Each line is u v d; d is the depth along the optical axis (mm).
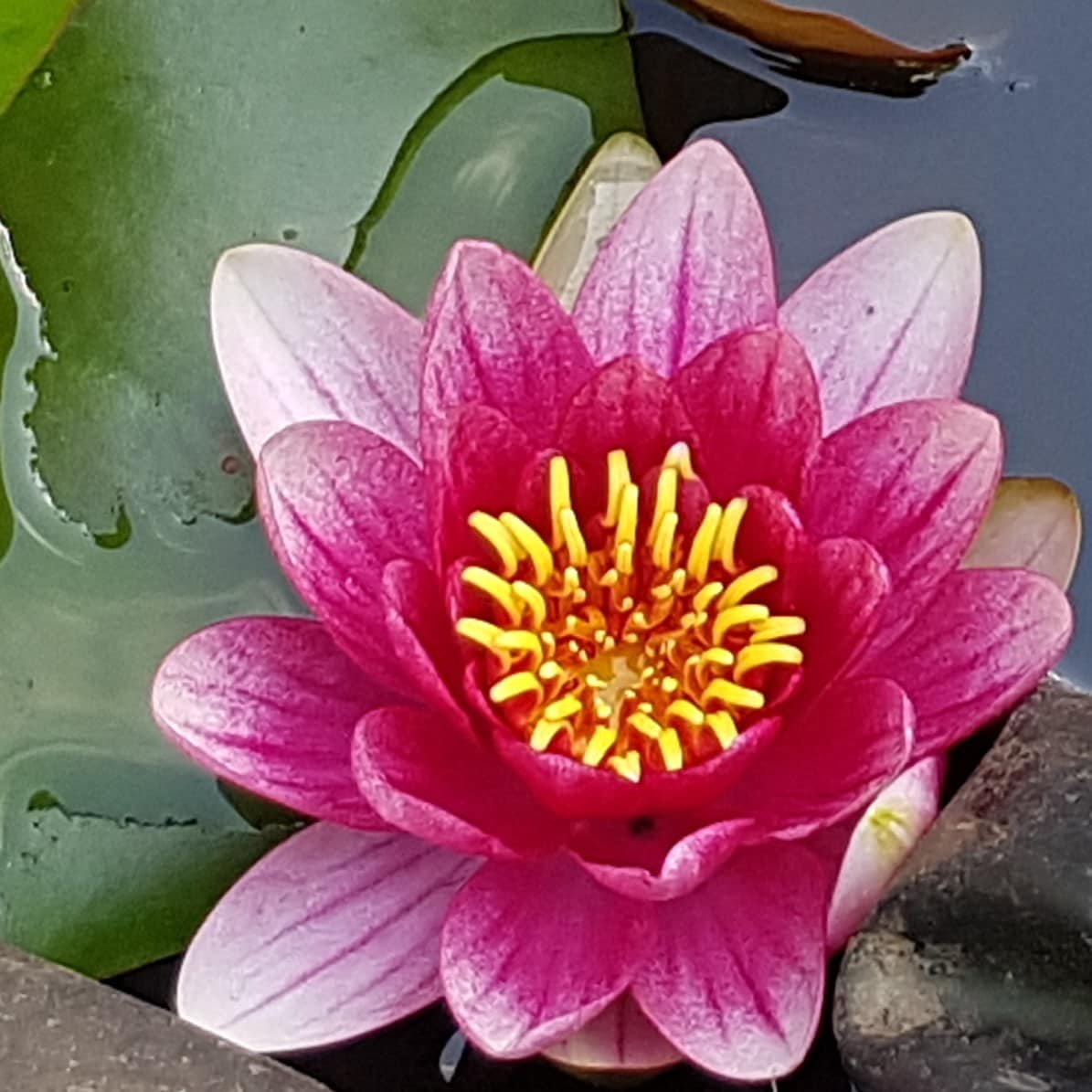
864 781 267
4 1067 271
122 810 299
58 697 303
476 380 289
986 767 285
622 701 295
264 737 284
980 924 274
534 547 289
